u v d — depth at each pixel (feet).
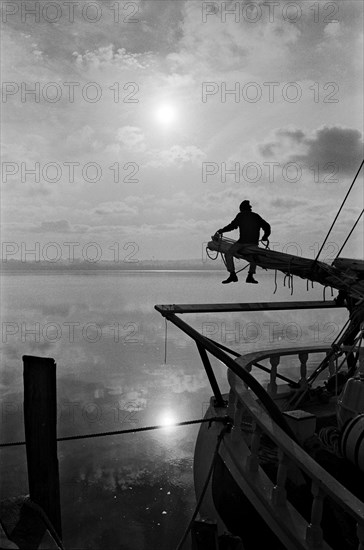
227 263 35.01
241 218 34.27
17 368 156.87
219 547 17.12
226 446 23.67
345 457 21.09
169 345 221.46
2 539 16.94
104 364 160.45
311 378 30.27
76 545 39.96
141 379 131.44
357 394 22.77
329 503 19.63
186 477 56.49
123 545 39.32
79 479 55.42
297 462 17.71
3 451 66.08
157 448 68.23
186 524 43.73
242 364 27.84
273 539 19.01
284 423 21.83
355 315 27.73
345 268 28.58
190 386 120.16
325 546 17.08
